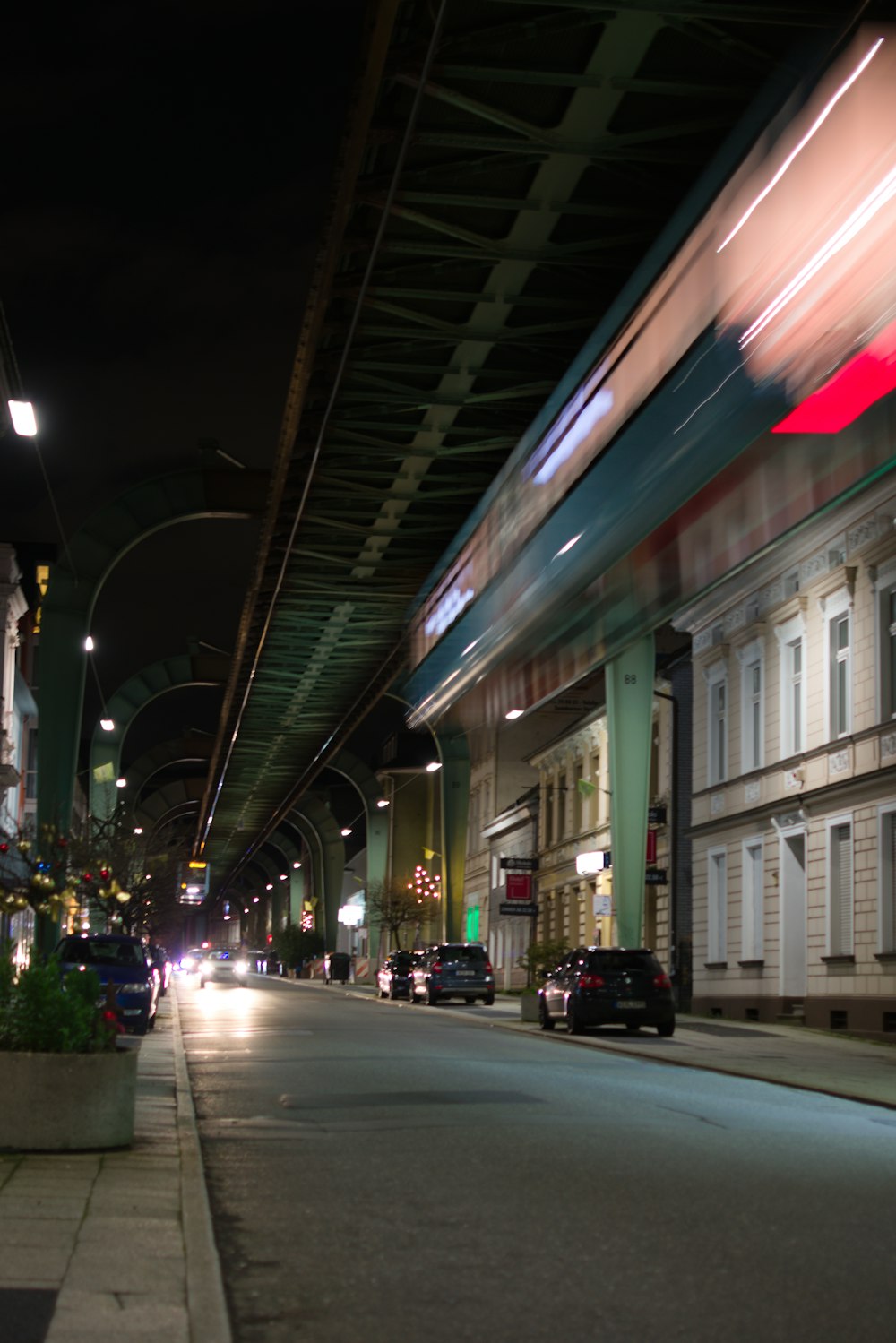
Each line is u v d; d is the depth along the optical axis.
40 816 33.69
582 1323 5.96
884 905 28.03
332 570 46.81
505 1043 26.00
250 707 70.69
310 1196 9.06
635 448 28.20
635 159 22.12
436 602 47.72
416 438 35.06
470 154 22.23
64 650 35.31
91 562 36.44
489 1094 15.66
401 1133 12.22
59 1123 10.45
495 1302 6.34
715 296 22.70
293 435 33.38
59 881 15.77
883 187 18.77
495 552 37.69
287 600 49.81
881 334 20.88
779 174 20.41
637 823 36.75
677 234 23.62
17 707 55.16
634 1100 15.22
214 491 38.62
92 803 51.50
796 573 32.56
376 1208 8.64
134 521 37.53
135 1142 11.18
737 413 25.50
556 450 31.53
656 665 43.66
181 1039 26.05
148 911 46.53
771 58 19.55
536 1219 8.24
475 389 32.03
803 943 33.00
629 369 26.50
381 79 19.66
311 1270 6.97
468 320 28.33
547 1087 16.66
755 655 35.09
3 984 10.92
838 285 20.56
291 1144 11.56
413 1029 30.25
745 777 35.28
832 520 30.17
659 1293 6.49
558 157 22.12
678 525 31.41
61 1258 6.85
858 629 29.30
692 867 40.09
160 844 52.19
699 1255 7.28
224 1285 6.68
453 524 42.00
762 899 34.53
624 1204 8.73
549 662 44.22
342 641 55.88
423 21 19.00
